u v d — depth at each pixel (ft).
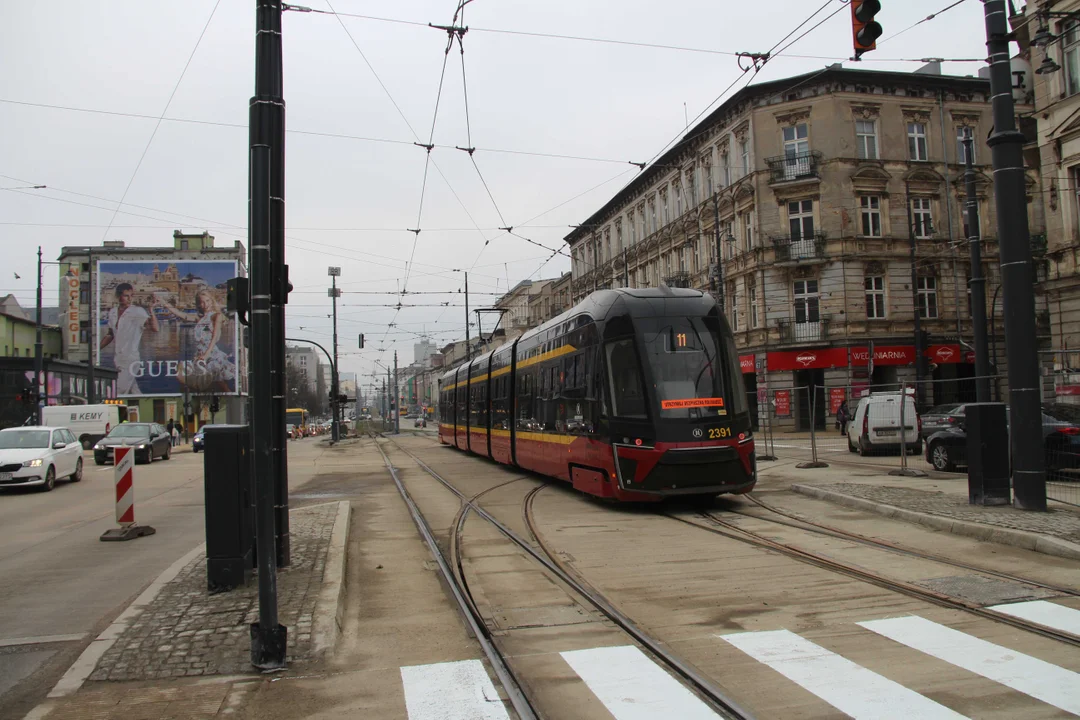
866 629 18.65
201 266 222.89
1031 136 85.76
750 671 16.08
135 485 67.05
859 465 62.03
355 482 63.82
